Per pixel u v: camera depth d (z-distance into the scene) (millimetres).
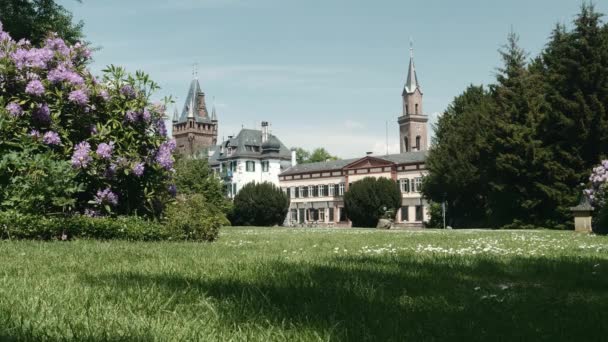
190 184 52000
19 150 10570
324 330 3039
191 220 12305
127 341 2768
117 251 7863
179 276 5277
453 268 6605
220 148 116562
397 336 3021
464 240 14969
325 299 4109
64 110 11672
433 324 3344
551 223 41000
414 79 140500
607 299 4504
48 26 21625
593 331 3230
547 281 5672
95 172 11320
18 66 11109
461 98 62625
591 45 40688
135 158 11898
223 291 4363
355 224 71500
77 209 11750
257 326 3129
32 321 3080
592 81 40156
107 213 11773
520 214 43188
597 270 6539
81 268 5742
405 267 6547
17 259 6391
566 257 8328
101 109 12016
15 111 10641
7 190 9547
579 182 40344
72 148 11414
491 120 44781
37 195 9695
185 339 2838
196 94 141125
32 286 4309
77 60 12906
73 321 3131
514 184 42656
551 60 44906
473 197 54500
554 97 41000
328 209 92875
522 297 4527
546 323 3473
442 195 57125
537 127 42344
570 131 40250
